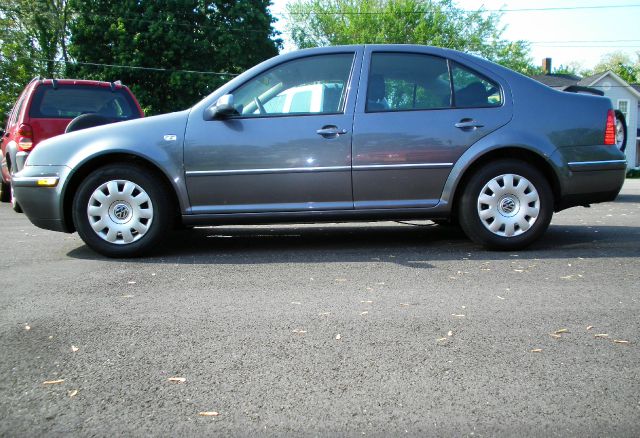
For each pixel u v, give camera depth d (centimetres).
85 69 2748
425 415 229
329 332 317
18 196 516
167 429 220
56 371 270
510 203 514
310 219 513
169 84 2748
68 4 2842
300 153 502
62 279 435
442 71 524
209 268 470
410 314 346
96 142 505
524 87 521
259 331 320
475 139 506
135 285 416
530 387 252
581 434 215
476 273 443
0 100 3062
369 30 4144
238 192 505
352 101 511
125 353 290
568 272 444
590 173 518
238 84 518
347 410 233
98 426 223
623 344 298
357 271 453
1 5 3056
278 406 237
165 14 2733
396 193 509
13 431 219
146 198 504
